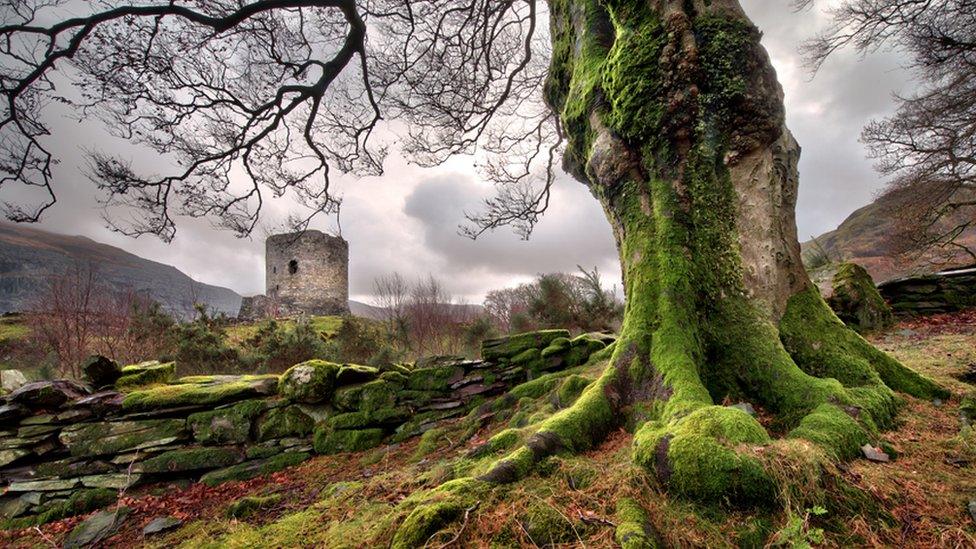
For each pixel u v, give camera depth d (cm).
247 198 850
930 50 1435
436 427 532
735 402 314
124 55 650
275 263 3738
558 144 1148
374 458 479
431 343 2027
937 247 1798
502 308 2427
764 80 375
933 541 165
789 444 207
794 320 355
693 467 202
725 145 373
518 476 234
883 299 783
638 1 402
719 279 358
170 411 523
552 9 587
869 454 227
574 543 177
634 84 389
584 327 1055
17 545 396
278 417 539
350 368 578
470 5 905
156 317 1444
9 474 478
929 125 1641
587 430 288
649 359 329
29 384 521
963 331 600
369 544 203
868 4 1291
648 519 181
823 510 169
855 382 318
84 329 1452
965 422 275
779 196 386
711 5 387
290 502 348
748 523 181
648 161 392
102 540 376
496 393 579
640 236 387
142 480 483
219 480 482
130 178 699
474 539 185
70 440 495
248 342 1636
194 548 281
